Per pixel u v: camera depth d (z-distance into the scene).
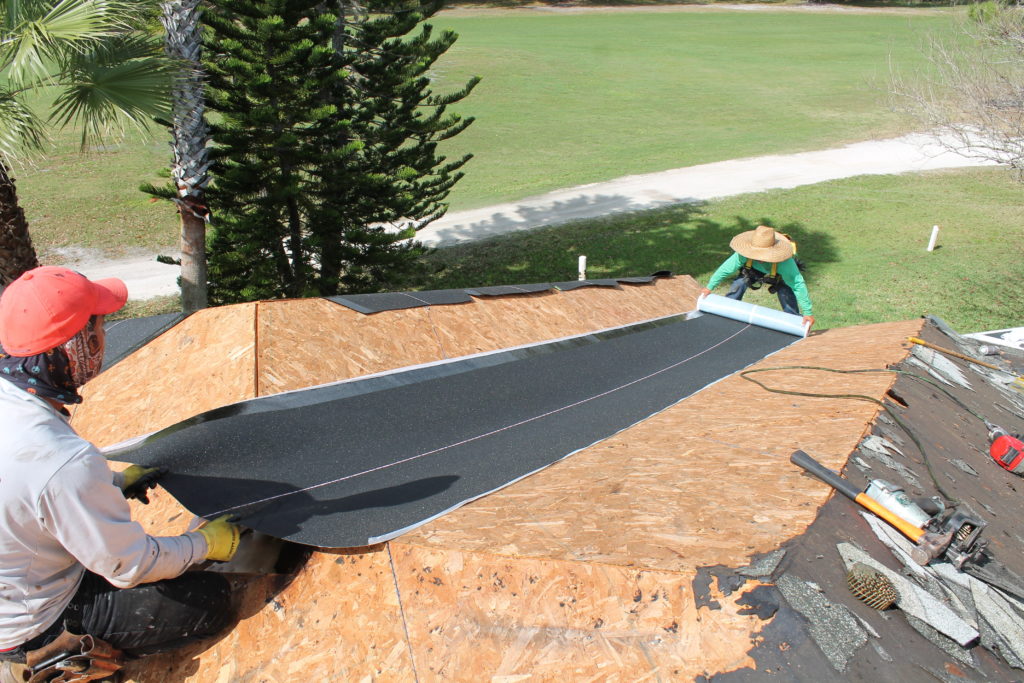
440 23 57.47
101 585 1.93
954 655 1.90
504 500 2.53
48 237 18.31
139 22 7.55
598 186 24.34
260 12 10.53
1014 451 3.47
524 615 1.96
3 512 1.64
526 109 33.62
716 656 1.77
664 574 1.94
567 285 6.38
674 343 5.83
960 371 4.81
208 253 12.50
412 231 13.73
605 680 1.78
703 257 18.44
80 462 1.70
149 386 3.60
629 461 2.94
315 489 2.57
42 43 6.59
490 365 4.45
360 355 3.92
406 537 2.21
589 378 4.59
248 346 3.53
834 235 20.06
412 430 3.30
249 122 11.23
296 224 12.98
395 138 13.51
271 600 2.23
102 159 24.66
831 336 6.12
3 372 1.75
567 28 56.03
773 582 1.91
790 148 28.80
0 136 6.96
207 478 2.54
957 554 2.29
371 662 1.99
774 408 3.70
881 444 3.01
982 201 22.95
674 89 38.00
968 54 14.03
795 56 46.47
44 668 1.85
